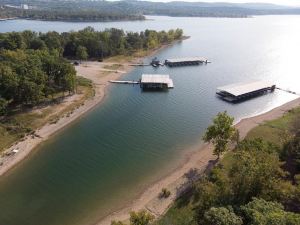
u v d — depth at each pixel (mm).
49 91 131750
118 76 177000
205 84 167375
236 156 70562
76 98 136375
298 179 62375
